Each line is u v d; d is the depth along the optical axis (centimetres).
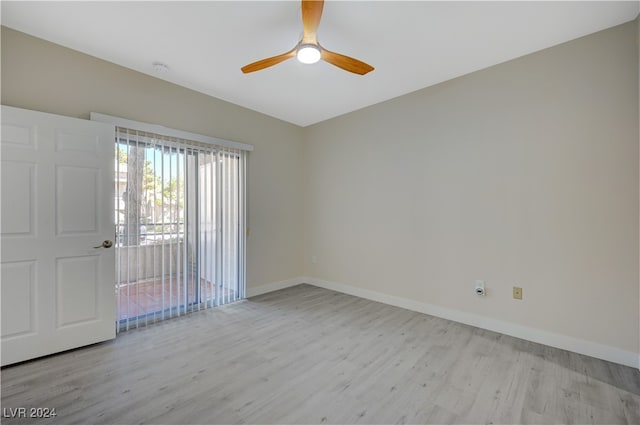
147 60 266
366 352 234
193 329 278
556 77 242
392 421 159
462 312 296
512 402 175
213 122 344
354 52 252
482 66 276
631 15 205
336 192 416
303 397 178
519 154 260
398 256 348
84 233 239
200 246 333
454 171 301
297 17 207
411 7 196
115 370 205
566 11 200
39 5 194
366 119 379
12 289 208
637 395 181
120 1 191
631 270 213
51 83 238
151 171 293
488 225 279
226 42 238
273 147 415
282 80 304
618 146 217
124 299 274
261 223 400
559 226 241
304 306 348
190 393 181
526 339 257
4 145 206
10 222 208
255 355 229
